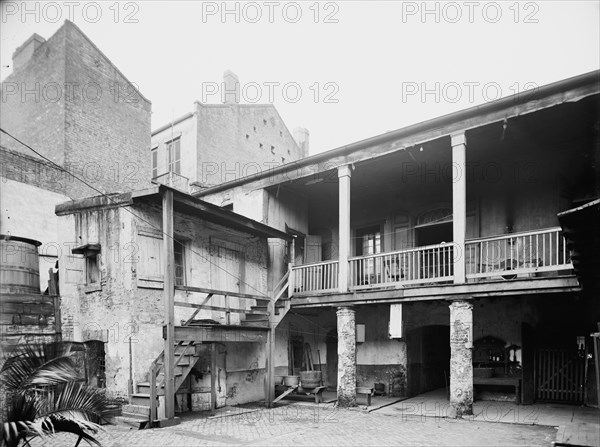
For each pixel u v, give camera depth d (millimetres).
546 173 13258
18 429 5273
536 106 10539
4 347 7801
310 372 13641
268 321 13180
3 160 14438
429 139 12141
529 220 13336
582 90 9992
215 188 16828
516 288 10586
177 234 12281
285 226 16547
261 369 14375
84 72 17438
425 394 14906
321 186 16578
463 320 11148
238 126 22641
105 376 11297
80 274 12188
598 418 10508
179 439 8656
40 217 15234
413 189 15852
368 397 12781
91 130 17422
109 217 11766
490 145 13094
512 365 12742
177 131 21516
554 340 12836
